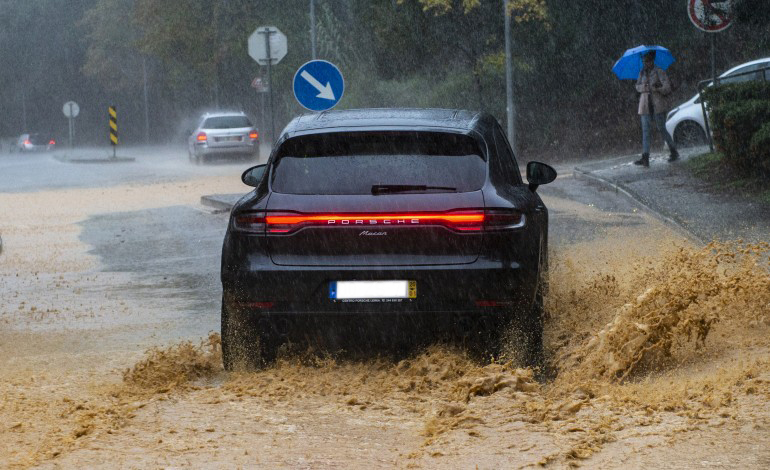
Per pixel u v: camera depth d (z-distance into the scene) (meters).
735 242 32.53
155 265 38.09
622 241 36.66
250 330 20.14
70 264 39.09
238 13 147.00
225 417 16.80
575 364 19.52
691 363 18.61
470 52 98.94
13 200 73.25
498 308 19.05
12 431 16.14
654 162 61.81
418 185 19.23
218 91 163.50
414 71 106.06
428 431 15.48
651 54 59.75
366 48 108.81
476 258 18.94
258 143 112.69
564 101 99.44
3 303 30.22
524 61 96.50
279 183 19.78
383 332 19.77
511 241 19.06
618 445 13.87
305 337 21.02
